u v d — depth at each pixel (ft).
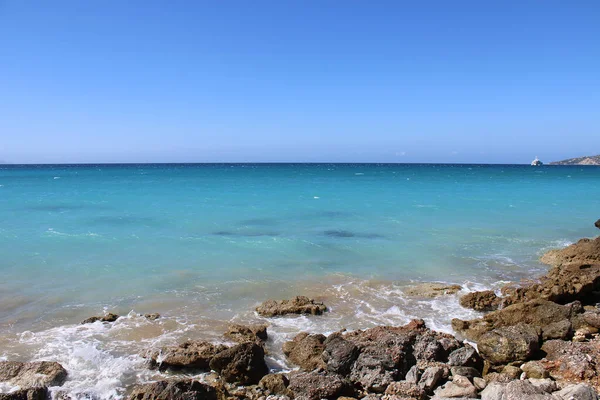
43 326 41.63
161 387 28.25
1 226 90.58
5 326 41.52
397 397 28.71
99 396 29.91
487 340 35.50
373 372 31.83
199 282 55.31
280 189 191.21
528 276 60.13
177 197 151.64
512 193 173.78
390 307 48.06
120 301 48.52
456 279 58.29
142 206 124.98
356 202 138.31
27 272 58.13
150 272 59.11
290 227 92.22
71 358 34.81
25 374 31.32
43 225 92.17
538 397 25.52
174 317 44.14
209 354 33.81
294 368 34.99
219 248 72.79
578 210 120.88
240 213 111.65
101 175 334.03
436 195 164.14
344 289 53.42
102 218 102.32
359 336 37.22
